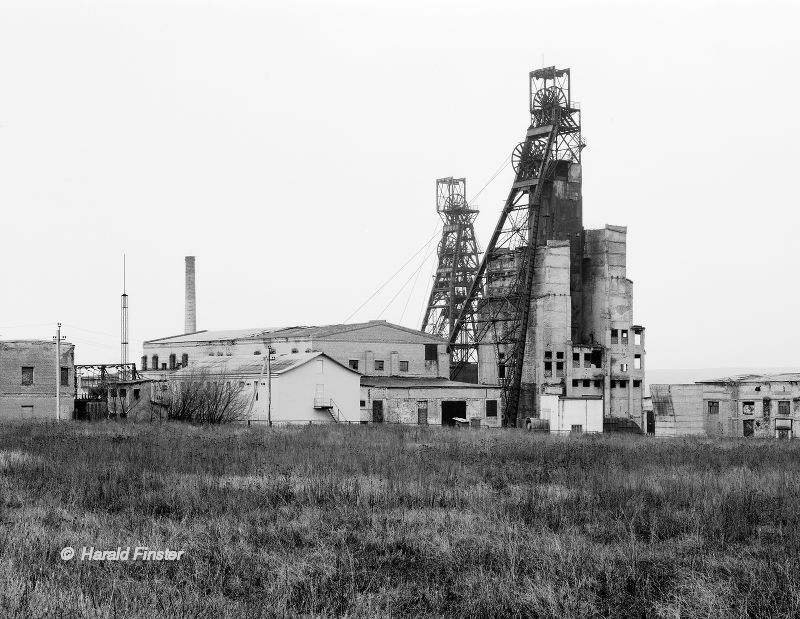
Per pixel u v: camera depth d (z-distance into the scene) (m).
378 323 96.44
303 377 77.12
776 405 81.00
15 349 76.88
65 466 34.53
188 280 127.94
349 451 41.44
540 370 100.19
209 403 74.38
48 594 18.50
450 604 19.86
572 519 26.84
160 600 18.73
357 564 22.09
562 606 19.50
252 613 18.48
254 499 28.81
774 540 24.98
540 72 105.69
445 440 52.94
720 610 19.16
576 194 106.19
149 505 27.80
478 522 26.03
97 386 85.50
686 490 30.66
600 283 105.31
